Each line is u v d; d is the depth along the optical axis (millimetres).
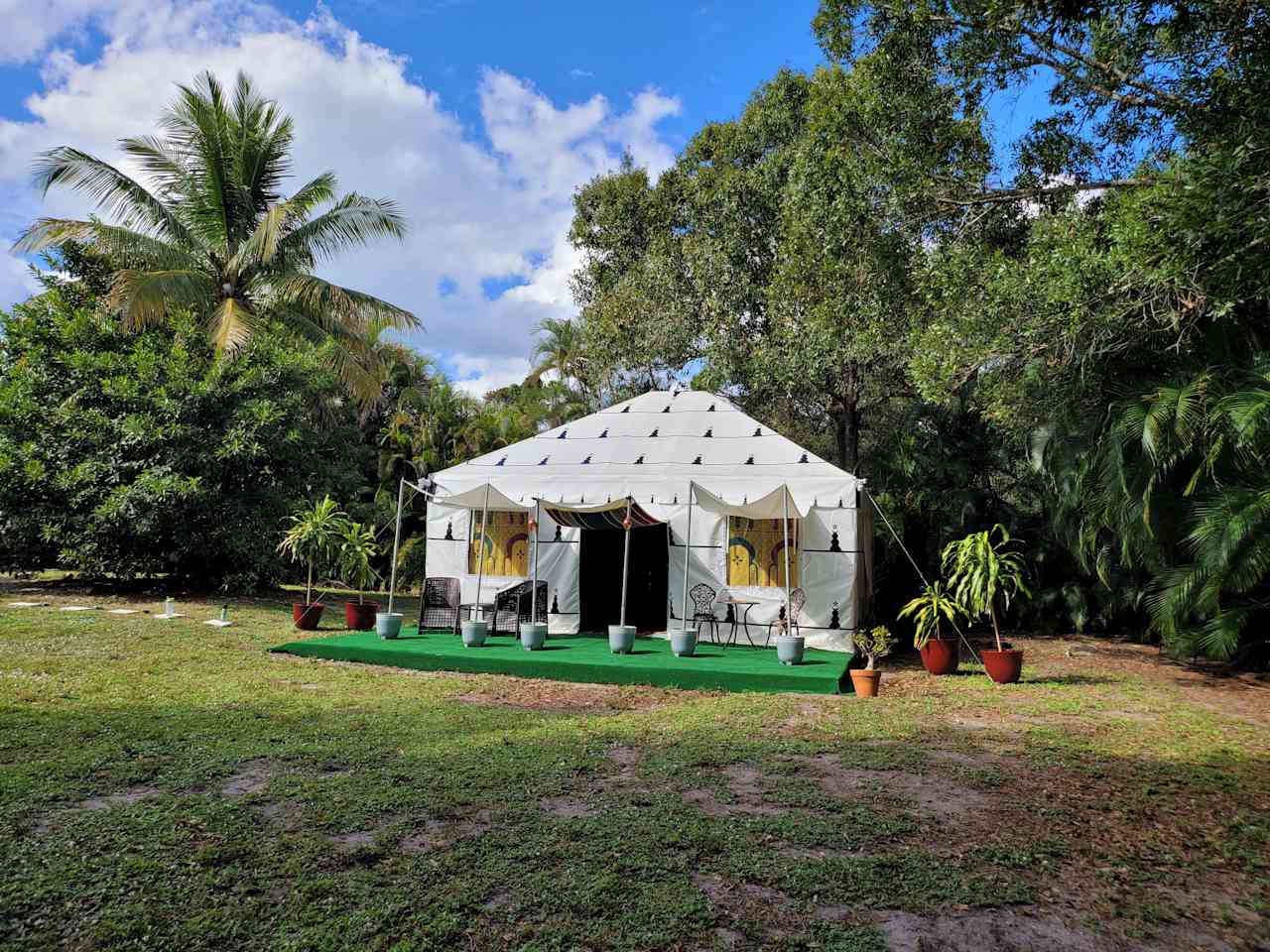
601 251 28734
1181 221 8070
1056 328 10312
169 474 15078
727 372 21000
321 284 19531
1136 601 14711
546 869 3900
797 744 6531
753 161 23406
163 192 19469
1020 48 10234
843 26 11250
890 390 21953
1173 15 8367
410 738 6469
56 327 16328
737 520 12930
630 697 8766
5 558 16359
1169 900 3756
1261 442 9766
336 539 13820
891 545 17766
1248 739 7215
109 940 3137
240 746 6016
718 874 3904
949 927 3439
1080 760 6266
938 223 12750
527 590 12703
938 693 9305
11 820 4344
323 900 3514
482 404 34562
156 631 11812
